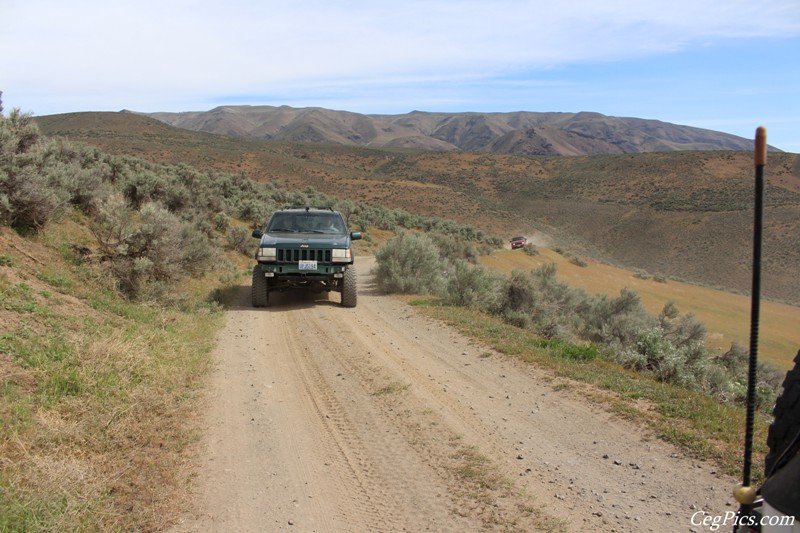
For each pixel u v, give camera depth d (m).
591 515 4.19
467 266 14.84
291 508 4.26
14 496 3.64
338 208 46.53
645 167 151.38
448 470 4.95
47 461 4.20
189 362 7.58
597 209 126.19
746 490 2.23
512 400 6.92
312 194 52.22
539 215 126.56
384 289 16.66
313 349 9.21
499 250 57.16
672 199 126.88
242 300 13.96
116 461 4.62
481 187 153.75
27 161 10.16
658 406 6.52
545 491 4.57
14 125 12.31
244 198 37.56
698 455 5.25
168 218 11.44
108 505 3.93
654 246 104.75
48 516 3.56
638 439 5.68
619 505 4.34
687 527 4.02
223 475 4.70
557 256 61.88
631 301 18.05
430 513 4.22
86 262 10.20
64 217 11.65
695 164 147.25
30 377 5.41
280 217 14.09
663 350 9.70
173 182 24.91
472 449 5.39
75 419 5.04
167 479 4.49
